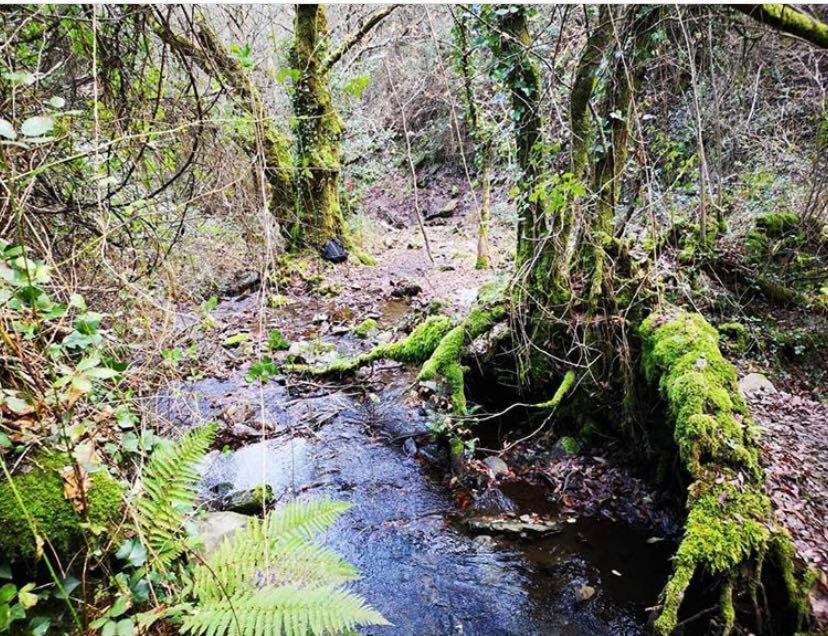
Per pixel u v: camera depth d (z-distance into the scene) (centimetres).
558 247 420
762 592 256
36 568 182
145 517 206
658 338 384
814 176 603
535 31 472
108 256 296
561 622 295
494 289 484
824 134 589
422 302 781
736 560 251
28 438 181
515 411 482
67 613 180
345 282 894
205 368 516
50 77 280
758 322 546
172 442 236
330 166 964
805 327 541
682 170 457
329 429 473
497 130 450
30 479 184
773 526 268
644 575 324
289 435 460
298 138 948
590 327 422
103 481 203
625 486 397
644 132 503
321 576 227
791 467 335
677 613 257
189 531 231
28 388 175
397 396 523
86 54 284
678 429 319
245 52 251
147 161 345
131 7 287
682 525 350
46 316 177
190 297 494
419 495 398
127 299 296
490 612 301
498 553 344
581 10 420
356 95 354
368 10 838
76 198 290
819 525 289
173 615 197
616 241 419
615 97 396
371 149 1204
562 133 414
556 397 424
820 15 448
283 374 551
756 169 659
